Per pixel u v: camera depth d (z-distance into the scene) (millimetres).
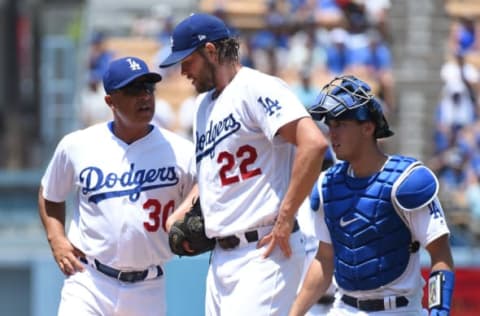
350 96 13633
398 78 39875
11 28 56500
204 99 15297
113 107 16578
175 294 27141
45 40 58062
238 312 14797
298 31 41219
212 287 15344
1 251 35844
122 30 50219
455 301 28438
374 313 13906
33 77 56219
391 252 13719
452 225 34094
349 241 13867
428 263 26703
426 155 38875
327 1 41562
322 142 14195
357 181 13828
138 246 16781
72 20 62875
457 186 36781
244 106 14672
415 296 13945
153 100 16594
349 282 13992
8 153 53125
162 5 48719
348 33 40688
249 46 40656
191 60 14898
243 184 14789
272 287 14750
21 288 31297
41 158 51125
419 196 13430
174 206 16953
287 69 40375
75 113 48000
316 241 17203
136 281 16969
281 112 14391
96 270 16953
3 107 55781
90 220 16875
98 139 16875
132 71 16281
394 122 39344
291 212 14391
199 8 44469
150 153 16812
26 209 41719
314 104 13969
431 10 41125
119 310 16938
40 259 30891
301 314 14516
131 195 16734
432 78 39875
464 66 40281
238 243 14891
